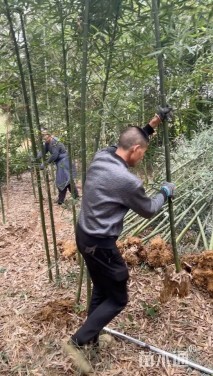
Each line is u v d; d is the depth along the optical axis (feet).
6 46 8.37
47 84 8.51
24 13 7.73
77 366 7.00
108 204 6.41
